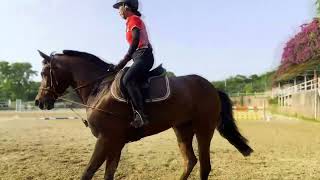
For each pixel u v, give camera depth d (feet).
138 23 19.26
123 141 19.35
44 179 24.13
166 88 19.81
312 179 24.48
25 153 34.14
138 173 25.99
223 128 22.21
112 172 19.40
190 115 20.92
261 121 87.61
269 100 170.09
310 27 127.44
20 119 90.53
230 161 30.78
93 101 19.60
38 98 20.40
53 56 20.48
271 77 180.86
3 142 42.42
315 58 124.16
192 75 21.91
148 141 44.27
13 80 261.03
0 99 244.83
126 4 19.65
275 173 26.14
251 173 26.13
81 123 76.07
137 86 18.94
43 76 20.44
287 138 48.75
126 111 18.98
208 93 21.42
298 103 108.78
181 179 21.65
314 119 90.02
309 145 41.57
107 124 18.79
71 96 20.88
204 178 21.21
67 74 20.39
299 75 128.47
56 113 128.67
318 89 88.89
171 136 50.47
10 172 25.85
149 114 19.54
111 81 19.76
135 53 19.29
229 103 22.47
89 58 20.39
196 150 37.99
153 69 20.25
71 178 24.44
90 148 37.96
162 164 29.07
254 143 43.24
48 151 35.53
